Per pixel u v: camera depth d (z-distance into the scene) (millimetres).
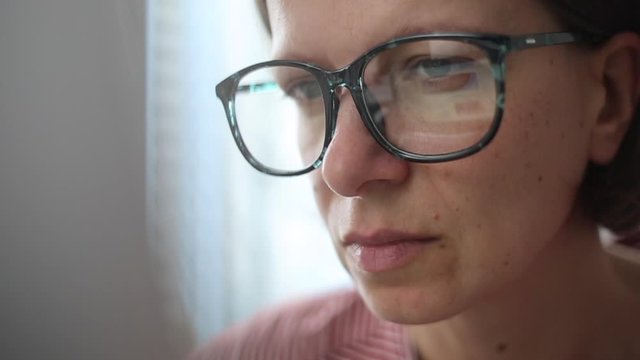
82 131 994
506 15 354
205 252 951
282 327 687
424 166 361
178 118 915
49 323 1044
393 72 365
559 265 461
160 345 1021
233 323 959
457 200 360
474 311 472
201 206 938
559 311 475
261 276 957
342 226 400
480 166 355
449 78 355
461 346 505
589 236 483
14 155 997
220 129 920
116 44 958
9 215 1006
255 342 689
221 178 933
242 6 845
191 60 896
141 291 1026
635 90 417
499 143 356
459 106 355
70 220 1021
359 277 404
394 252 380
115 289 1031
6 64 977
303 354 637
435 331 525
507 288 454
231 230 948
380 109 366
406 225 369
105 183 1008
